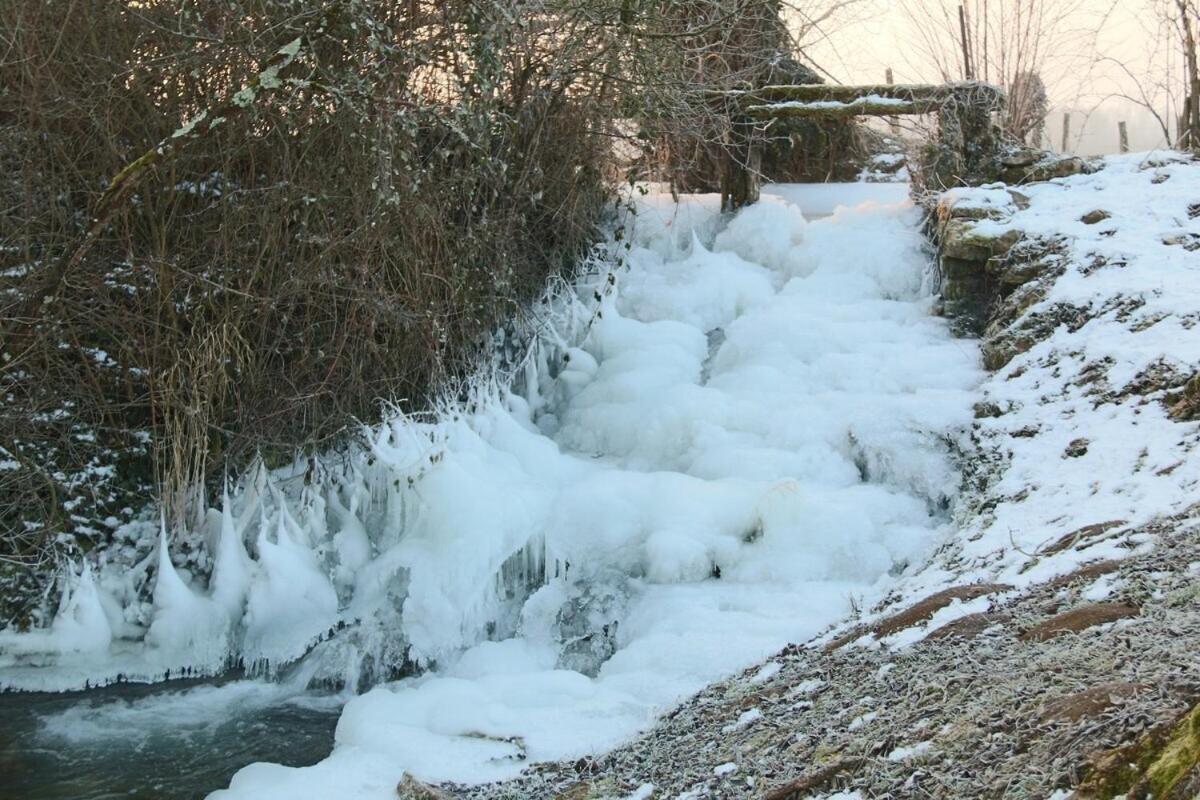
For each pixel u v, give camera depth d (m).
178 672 8.97
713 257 12.20
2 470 9.03
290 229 9.66
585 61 10.87
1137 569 5.59
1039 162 12.20
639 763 5.90
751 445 9.97
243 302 9.36
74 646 8.79
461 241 10.28
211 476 9.66
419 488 9.50
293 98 8.93
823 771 4.74
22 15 8.71
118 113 9.24
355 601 9.33
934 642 5.74
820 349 10.77
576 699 7.27
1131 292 9.41
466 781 6.27
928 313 11.16
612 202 12.55
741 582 8.78
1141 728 3.79
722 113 12.11
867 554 8.64
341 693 8.77
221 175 9.50
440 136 10.27
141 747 7.90
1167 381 8.19
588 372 11.25
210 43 8.94
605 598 8.97
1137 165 11.96
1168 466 7.17
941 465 9.16
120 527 9.37
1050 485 7.77
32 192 9.10
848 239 11.99
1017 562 6.68
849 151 15.27
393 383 10.08
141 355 9.41
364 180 9.43
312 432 9.71
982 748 4.29
